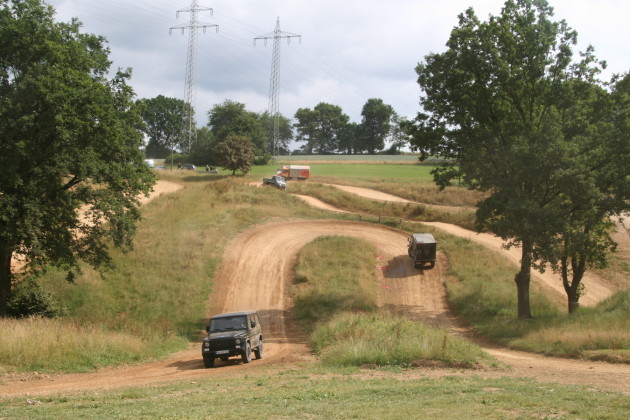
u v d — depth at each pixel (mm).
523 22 34219
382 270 50594
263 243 54969
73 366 20297
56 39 30453
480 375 15914
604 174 31250
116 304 38375
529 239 31516
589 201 31000
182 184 92312
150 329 30375
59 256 31844
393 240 58750
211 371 20109
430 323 37562
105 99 30266
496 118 36219
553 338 24375
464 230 62938
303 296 41500
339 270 47438
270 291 44031
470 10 36125
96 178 32406
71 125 28719
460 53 35531
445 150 38750
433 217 67938
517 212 30859
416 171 122312
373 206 72938
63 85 27938
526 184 33438
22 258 42250
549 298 41625
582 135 32844
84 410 10906
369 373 16219
